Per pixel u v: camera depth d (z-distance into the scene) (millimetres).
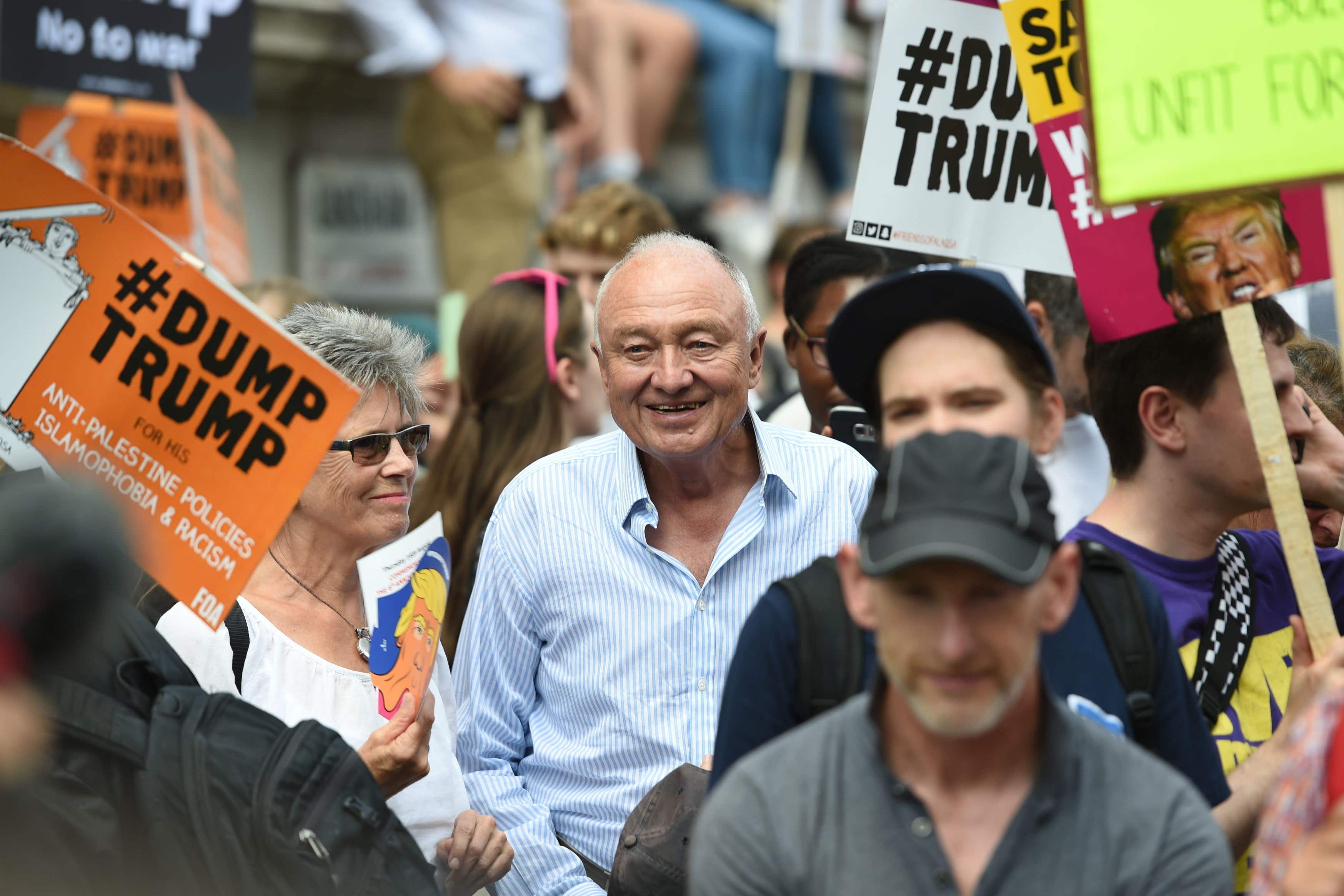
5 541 5145
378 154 24016
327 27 22125
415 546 8414
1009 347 6383
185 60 14023
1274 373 8219
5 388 7773
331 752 6508
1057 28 8609
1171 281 7969
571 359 11578
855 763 5555
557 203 23750
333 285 23719
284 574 8469
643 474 9094
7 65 13086
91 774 5906
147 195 14828
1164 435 7844
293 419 7512
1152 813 5414
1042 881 5336
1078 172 8367
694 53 25703
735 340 8805
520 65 21531
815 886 5445
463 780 8914
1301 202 8008
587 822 8758
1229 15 7207
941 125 9266
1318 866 4961
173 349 7652
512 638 9141
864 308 6438
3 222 7809
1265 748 6941
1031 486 5375
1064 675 6469
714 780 6594
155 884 6020
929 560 5113
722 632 8836
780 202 26516
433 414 15000
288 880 6195
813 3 24641
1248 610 7879
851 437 10086
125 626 6328
